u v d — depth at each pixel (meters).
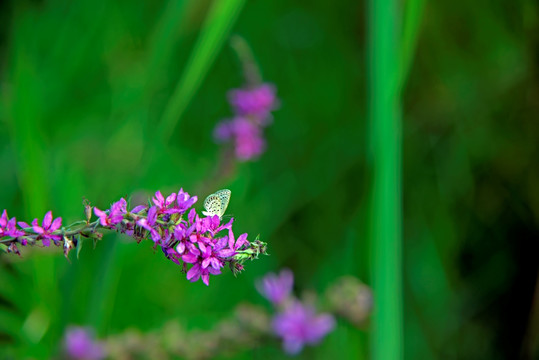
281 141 1.99
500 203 1.94
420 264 1.88
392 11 1.18
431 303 1.86
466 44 1.97
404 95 2.01
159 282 1.66
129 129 1.80
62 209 1.59
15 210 1.67
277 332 1.29
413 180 1.97
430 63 1.98
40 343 1.42
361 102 2.01
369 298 1.34
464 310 1.88
